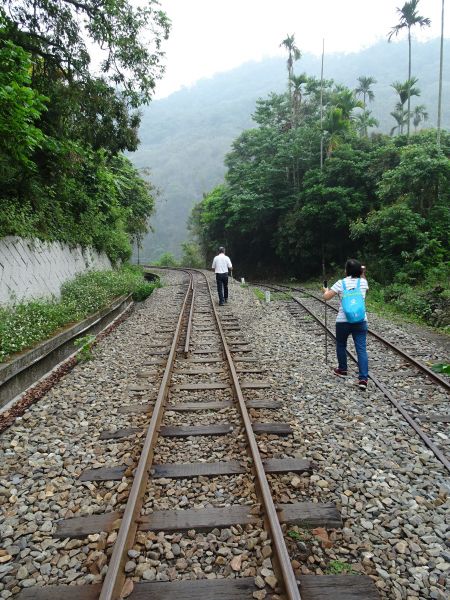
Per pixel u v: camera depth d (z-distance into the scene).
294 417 5.27
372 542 3.13
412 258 16.95
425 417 5.27
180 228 105.62
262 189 31.28
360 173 24.62
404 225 17.23
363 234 21.17
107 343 9.60
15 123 7.48
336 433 4.84
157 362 7.77
